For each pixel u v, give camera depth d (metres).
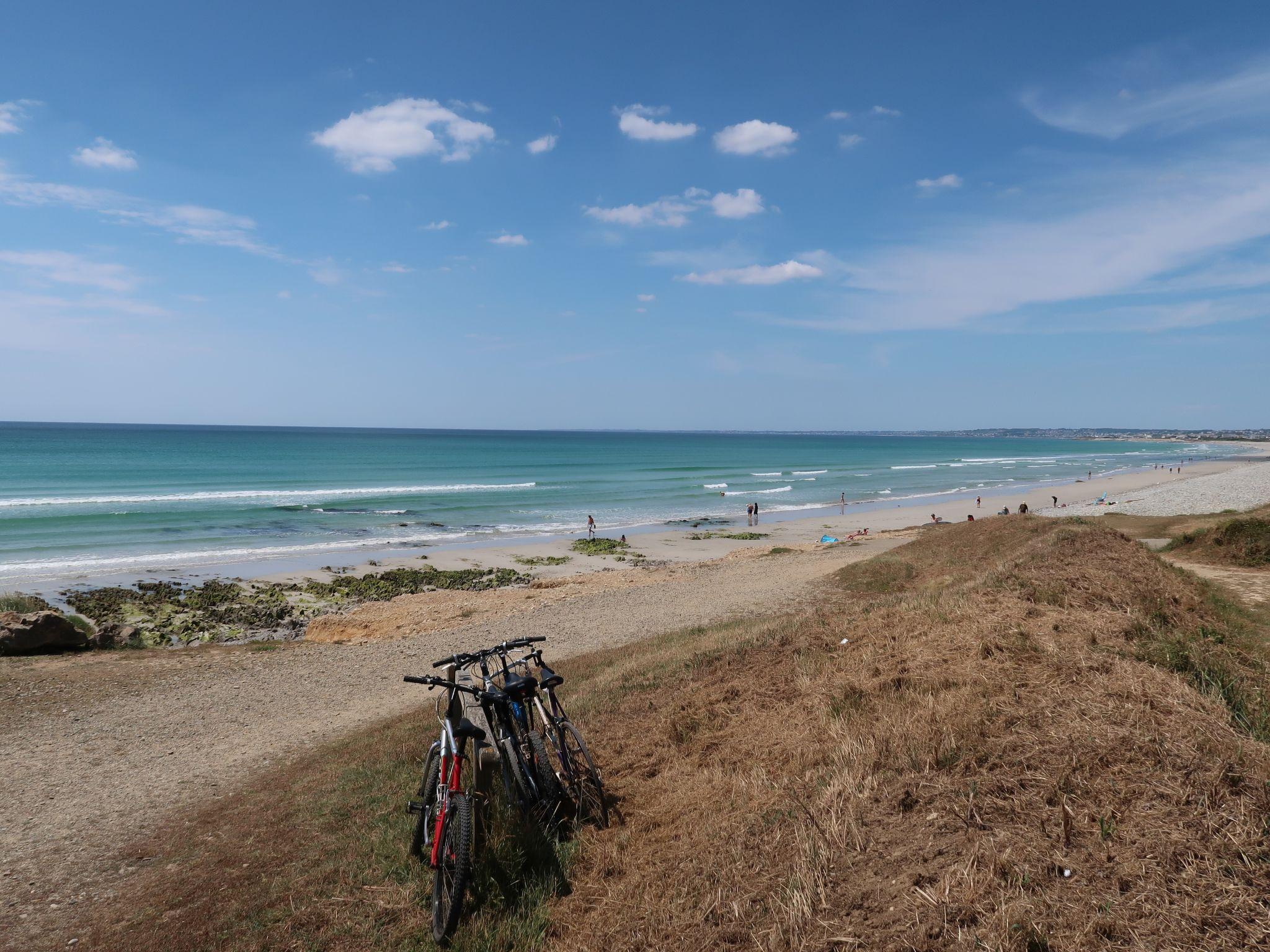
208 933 4.27
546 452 142.12
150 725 11.66
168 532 39.06
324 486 65.56
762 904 3.44
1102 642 5.61
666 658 10.41
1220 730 3.85
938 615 7.36
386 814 5.84
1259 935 2.63
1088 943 2.74
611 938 3.54
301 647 18.00
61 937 4.72
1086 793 3.57
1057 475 97.12
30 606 19.53
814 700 5.91
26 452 98.00
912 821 3.67
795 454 158.88
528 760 4.84
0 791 8.61
